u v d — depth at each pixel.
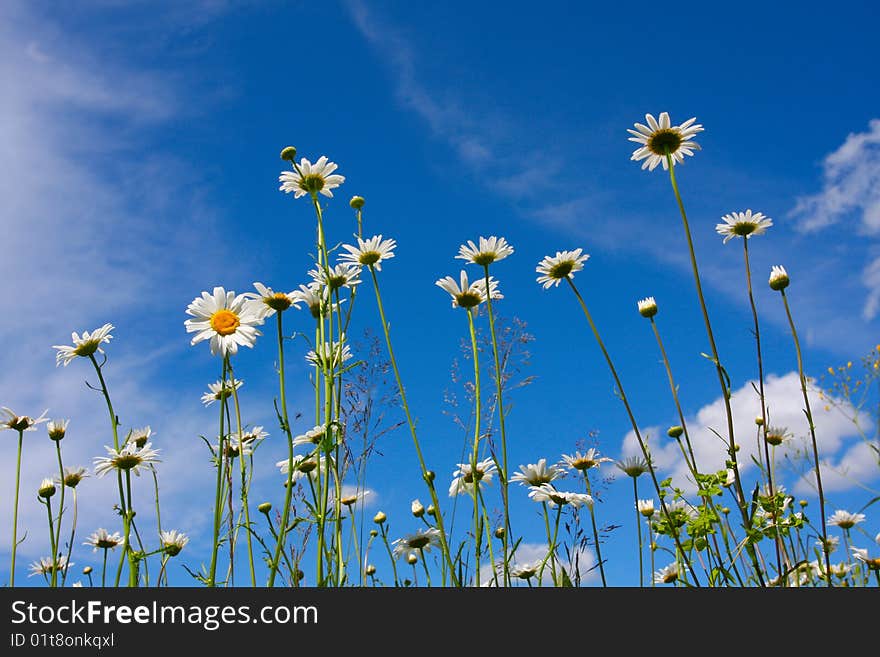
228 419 0.59
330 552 0.60
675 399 0.65
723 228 0.71
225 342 0.56
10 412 0.68
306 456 0.61
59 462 0.68
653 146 0.66
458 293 0.68
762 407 0.65
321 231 0.67
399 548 0.70
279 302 0.60
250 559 0.63
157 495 0.72
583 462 0.70
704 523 0.59
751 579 0.63
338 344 0.66
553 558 0.64
